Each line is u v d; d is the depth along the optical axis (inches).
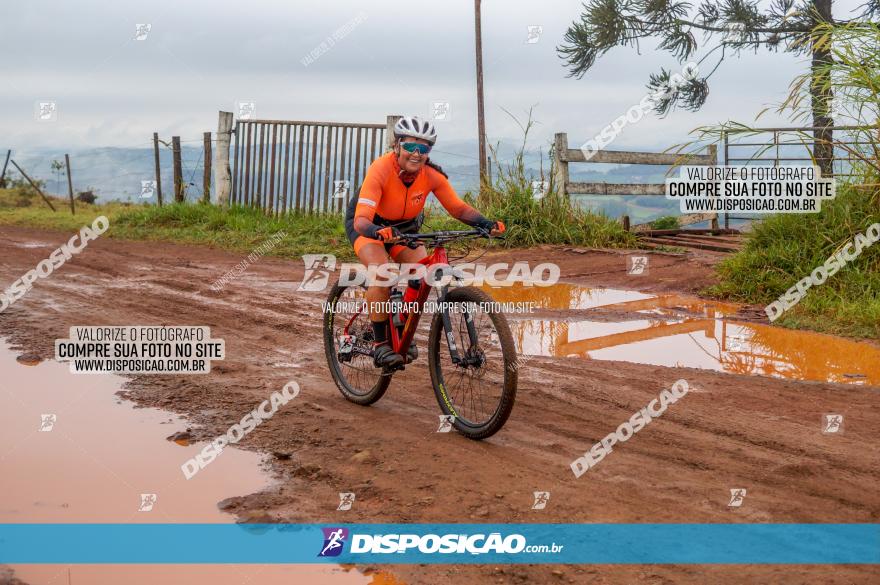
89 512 130.3
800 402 188.4
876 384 202.2
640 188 583.5
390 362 178.5
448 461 154.7
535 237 487.5
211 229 575.8
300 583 108.8
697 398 192.9
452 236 171.5
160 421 177.5
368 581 109.4
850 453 154.9
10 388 200.1
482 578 109.8
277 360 235.8
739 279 327.3
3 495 136.4
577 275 393.4
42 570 111.7
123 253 478.3
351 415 185.3
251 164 611.8
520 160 510.3
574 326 280.7
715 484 141.2
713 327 273.4
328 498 137.1
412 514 130.4
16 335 254.1
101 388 202.1
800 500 133.6
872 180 304.2
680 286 352.5
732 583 106.7
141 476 145.6
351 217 193.0
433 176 184.4
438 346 180.4
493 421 162.4
